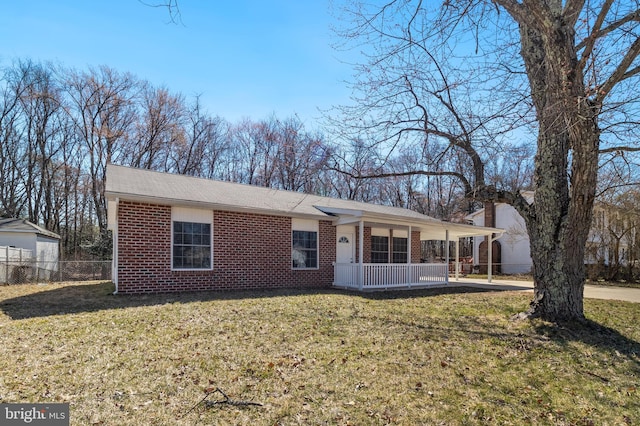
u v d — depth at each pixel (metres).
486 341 6.08
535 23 5.03
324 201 16.17
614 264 18.64
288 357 5.07
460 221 30.94
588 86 4.81
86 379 4.13
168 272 10.34
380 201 29.41
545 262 7.08
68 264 17.73
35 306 8.02
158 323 6.48
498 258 25.25
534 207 7.29
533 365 5.13
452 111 7.19
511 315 7.88
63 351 4.96
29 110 26.73
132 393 3.87
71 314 7.14
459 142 7.32
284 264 12.69
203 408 3.63
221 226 11.34
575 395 4.29
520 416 3.72
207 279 10.98
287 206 13.26
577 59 5.42
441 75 7.22
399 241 17.05
